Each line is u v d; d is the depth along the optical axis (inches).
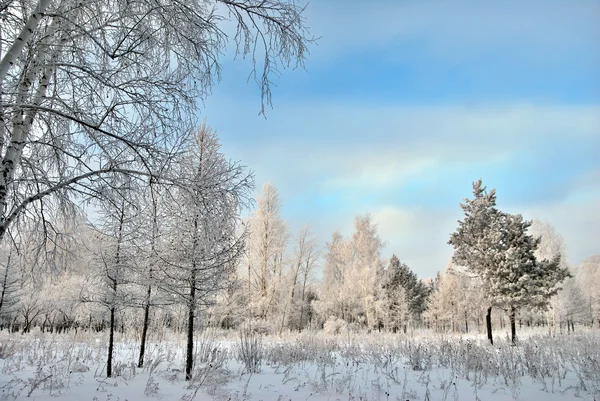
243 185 217.3
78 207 191.2
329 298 1339.8
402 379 339.0
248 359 383.9
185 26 165.6
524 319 1834.4
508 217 779.4
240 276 1005.2
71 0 161.2
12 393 246.1
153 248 335.6
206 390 281.9
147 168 168.6
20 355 385.4
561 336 798.5
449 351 435.2
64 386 280.8
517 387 306.5
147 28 159.9
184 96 173.8
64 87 186.7
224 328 967.0
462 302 1445.6
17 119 169.5
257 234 1122.7
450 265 1540.4
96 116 169.3
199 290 343.6
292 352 448.5
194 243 334.3
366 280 1234.0
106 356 427.2
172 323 794.8
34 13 158.7
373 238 1477.6
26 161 180.7
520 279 701.9
